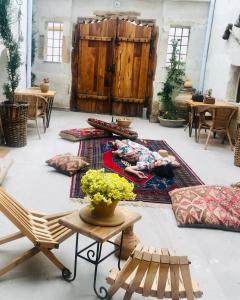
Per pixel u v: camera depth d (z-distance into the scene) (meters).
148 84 8.33
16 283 2.05
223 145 6.07
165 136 6.59
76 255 2.07
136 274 1.70
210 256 2.54
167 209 3.25
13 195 3.29
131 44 8.11
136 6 7.93
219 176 4.37
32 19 7.88
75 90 8.50
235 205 3.14
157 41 8.05
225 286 2.20
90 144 5.41
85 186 1.93
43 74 8.41
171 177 4.10
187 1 7.80
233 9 6.52
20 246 2.43
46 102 5.80
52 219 2.42
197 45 8.07
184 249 2.60
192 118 6.46
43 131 6.13
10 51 4.98
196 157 5.20
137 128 7.20
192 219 2.94
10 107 4.72
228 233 2.90
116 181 1.92
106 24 8.05
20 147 4.97
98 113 8.58
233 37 6.44
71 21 8.09
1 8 4.75
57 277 2.14
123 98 8.45
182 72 7.97
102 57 8.25
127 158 4.60
